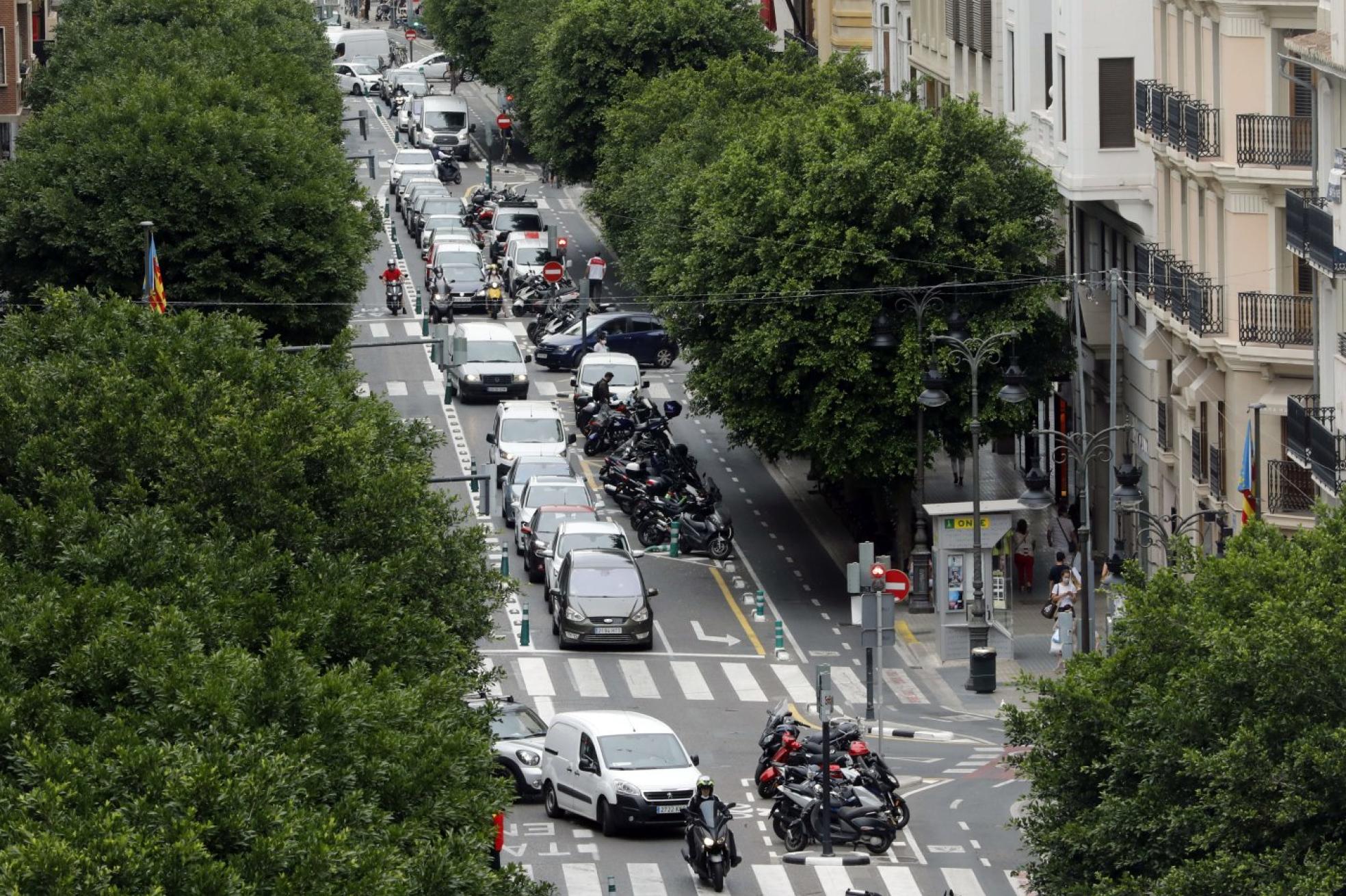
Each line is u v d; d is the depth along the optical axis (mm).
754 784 158625
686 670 188750
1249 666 101062
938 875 140000
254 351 140125
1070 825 107312
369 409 144625
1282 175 177000
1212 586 110375
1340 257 150500
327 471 128750
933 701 181375
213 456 121812
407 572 127312
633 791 144375
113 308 142375
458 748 103812
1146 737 106812
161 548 112438
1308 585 106250
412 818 98812
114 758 89688
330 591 116062
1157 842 104375
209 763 89375
